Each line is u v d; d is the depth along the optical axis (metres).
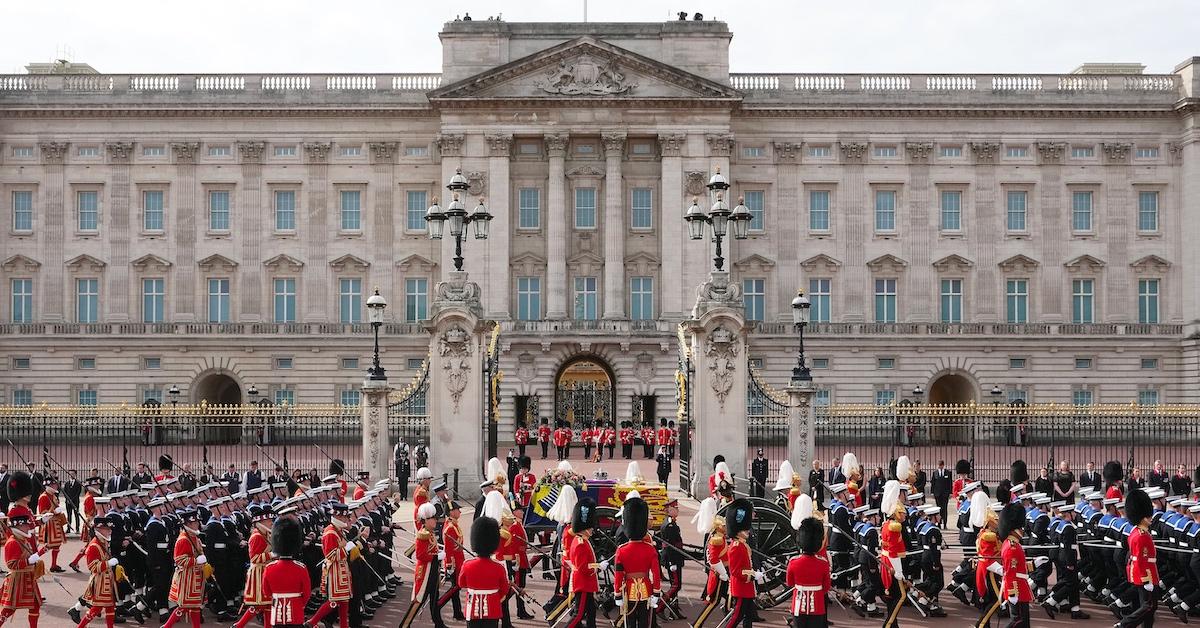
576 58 78.94
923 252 81.00
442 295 39.25
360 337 80.25
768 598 24.42
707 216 43.75
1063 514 24.88
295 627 18.72
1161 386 80.69
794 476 28.67
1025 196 81.62
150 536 23.39
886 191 81.62
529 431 77.00
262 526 21.16
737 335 39.12
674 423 70.62
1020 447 65.94
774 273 80.81
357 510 24.45
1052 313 81.00
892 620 22.75
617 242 79.31
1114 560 24.70
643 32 80.56
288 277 81.50
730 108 79.06
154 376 80.38
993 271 81.06
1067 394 80.62
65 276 80.69
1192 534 24.17
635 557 19.50
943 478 39.88
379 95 81.19
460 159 78.94
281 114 81.06
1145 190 81.38
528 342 77.31
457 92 78.25
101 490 30.69
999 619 23.69
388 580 26.58
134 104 80.12
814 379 80.19
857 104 80.44
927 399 80.50
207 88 81.25
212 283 81.44
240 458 59.25
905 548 23.44
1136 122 81.12
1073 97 80.69
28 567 21.61
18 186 80.69
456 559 23.47
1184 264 80.69
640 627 19.41
